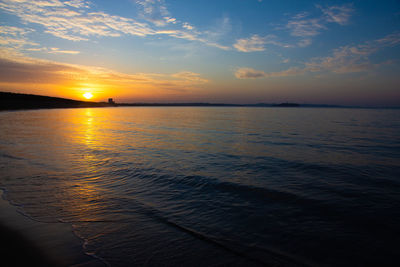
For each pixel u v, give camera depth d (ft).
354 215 17.46
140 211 17.72
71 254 12.23
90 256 12.10
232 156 39.42
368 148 48.44
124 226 15.39
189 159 36.58
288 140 59.67
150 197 20.66
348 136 68.74
